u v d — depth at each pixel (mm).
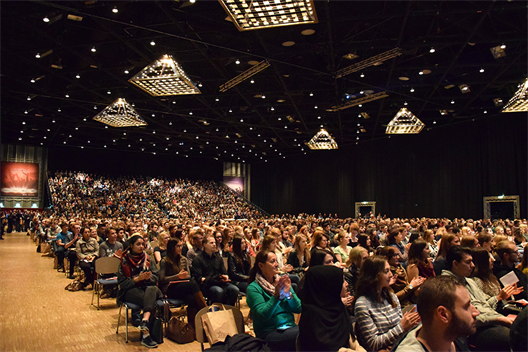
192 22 12758
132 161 39562
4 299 8125
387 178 29641
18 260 14398
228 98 21672
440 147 26422
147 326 5215
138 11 12258
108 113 18047
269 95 20438
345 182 33000
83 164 37344
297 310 3814
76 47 14672
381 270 3494
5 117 26062
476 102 22250
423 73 16641
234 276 6824
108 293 8336
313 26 12938
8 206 34000
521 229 10656
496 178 23203
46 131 30953
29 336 5656
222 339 3580
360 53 15086
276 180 40219
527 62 15078
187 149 37656
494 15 12320
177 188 39406
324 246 7172
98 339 5543
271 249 6258
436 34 13289
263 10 7387
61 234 12562
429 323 1963
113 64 16297
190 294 5727
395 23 12938
